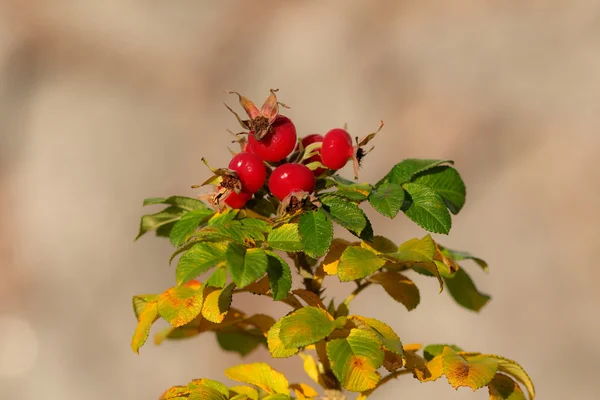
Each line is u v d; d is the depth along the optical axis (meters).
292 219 1.48
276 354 1.46
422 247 1.49
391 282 1.52
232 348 1.60
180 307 1.48
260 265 1.45
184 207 1.53
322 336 1.45
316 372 1.52
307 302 1.49
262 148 1.49
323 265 1.49
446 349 1.49
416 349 1.53
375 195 1.49
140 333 1.50
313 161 1.51
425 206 1.50
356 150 1.49
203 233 1.46
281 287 1.45
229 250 1.45
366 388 1.45
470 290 1.59
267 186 1.50
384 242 1.50
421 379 1.49
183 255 1.46
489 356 1.50
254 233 1.47
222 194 1.48
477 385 1.47
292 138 1.49
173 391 1.49
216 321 1.48
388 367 1.47
